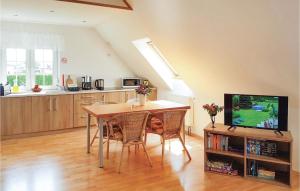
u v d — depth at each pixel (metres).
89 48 6.43
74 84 6.08
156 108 4.27
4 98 5.07
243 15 2.95
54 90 6.02
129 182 3.37
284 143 3.70
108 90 6.19
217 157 3.94
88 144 4.44
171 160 4.14
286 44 2.89
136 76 7.09
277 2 2.54
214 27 3.43
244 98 3.61
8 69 5.57
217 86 4.63
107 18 5.18
